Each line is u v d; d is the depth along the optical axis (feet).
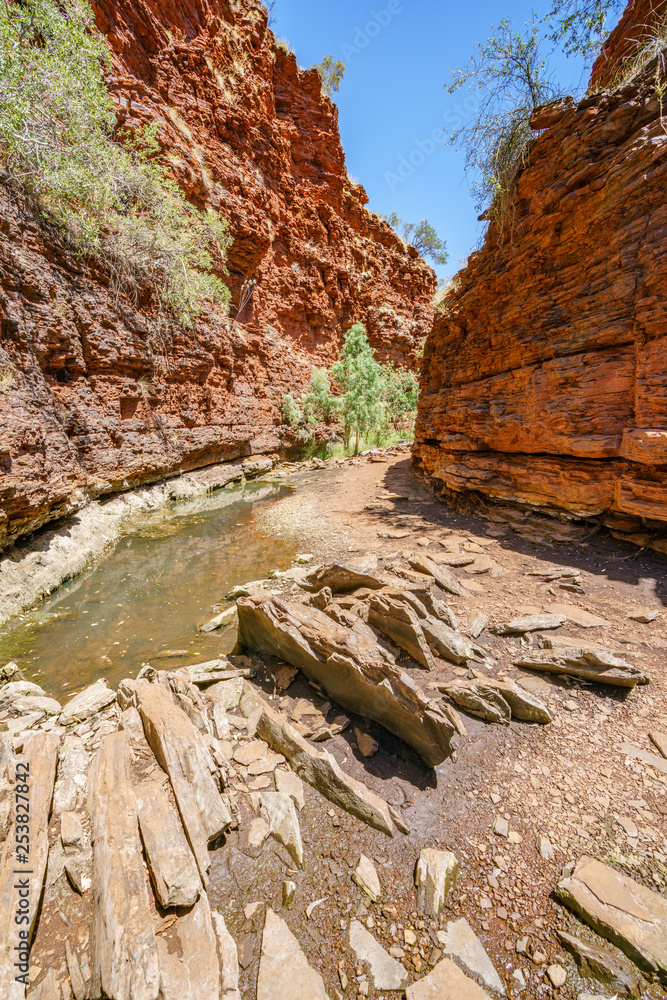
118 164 35.22
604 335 21.33
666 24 20.93
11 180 26.35
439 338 41.91
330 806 8.84
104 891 6.07
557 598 17.04
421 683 11.99
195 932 5.96
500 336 29.45
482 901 6.89
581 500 22.53
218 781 9.00
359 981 5.87
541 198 24.44
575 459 23.75
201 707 11.14
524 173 26.35
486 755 9.90
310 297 80.74
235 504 44.47
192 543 30.76
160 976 5.31
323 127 85.76
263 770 9.61
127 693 11.53
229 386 59.26
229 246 60.80
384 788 9.29
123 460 37.11
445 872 7.23
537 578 19.07
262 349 69.26
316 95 83.20
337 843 8.04
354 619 13.48
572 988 5.72
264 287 70.49
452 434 36.55
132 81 44.16
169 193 43.14
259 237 63.98
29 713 11.98
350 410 81.56
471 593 17.93
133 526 34.32
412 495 40.57
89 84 29.50
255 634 14.39
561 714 11.03
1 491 20.45
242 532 33.50
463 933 6.44
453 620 14.57
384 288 104.99
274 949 6.19
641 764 9.43
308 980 5.82
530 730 10.57
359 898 7.05
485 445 32.32
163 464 43.09
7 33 23.18
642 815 8.23
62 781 8.54
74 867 6.83
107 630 18.20
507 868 7.41
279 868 7.54
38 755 8.96
